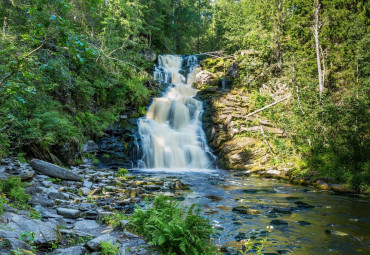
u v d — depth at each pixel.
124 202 7.92
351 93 15.81
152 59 30.69
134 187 10.32
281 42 23.84
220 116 20.56
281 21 24.98
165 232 4.62
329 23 21.16
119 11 23.12
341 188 11.35
